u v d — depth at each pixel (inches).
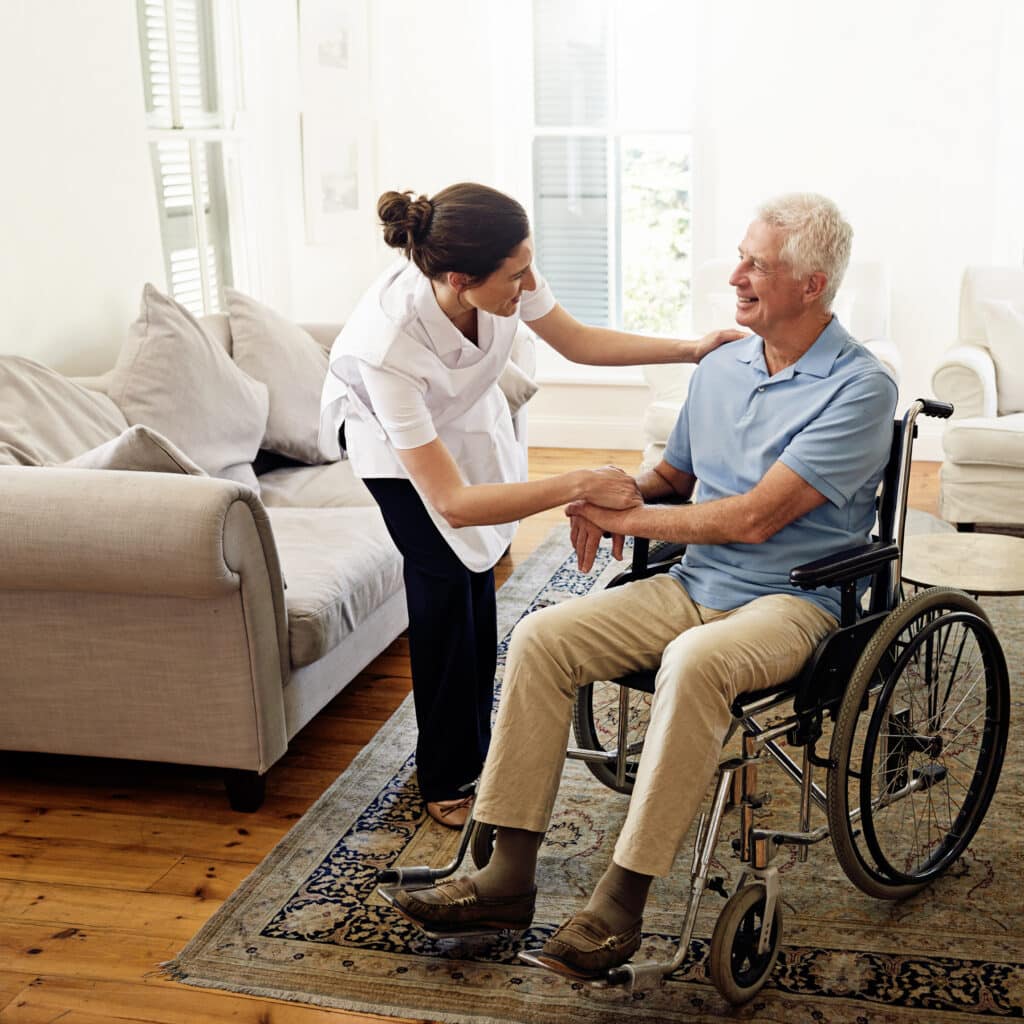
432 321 81.4
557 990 75.9
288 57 181.9
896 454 82.9
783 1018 73.0
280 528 118.5
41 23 126.3
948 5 185.5
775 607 78.0
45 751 99.2
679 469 89.6
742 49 193.8
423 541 89.3
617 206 207.9
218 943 80.9
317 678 104.6
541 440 216.5
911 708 85.3
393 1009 74.5
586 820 95.4
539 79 205.5
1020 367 164.1
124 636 94.6
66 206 131.3
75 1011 74.8
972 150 189.0
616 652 79.2
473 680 92.8
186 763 96.9
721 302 177.3
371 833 94.0
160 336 122.4
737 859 89.5
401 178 209.6
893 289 196.1
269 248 182.4
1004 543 115.3
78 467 94.6
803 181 195.9
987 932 80.6
